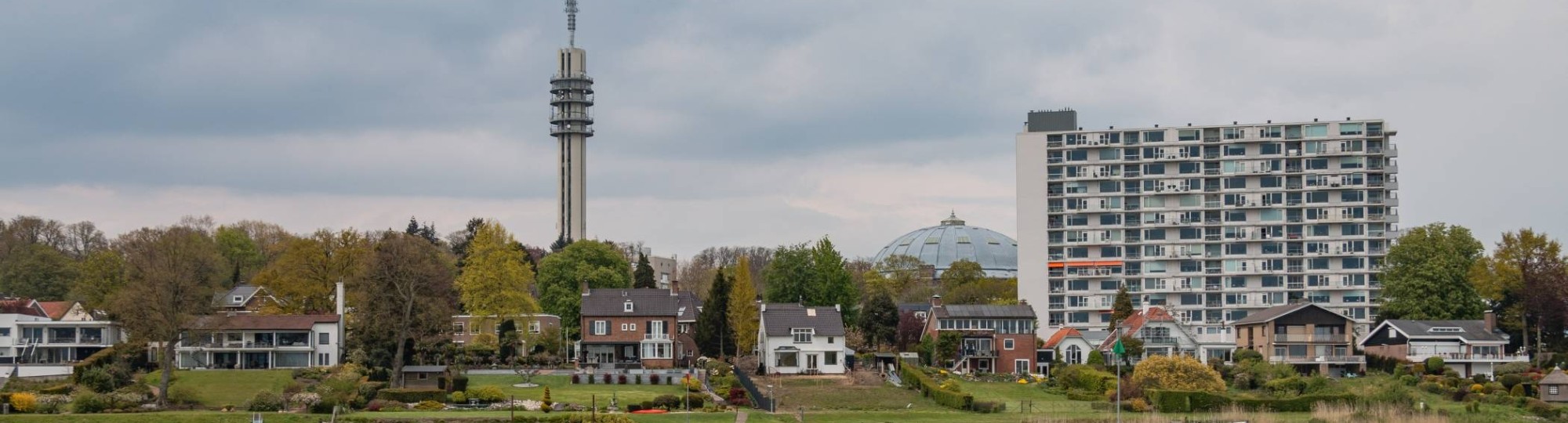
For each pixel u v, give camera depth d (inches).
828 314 7116.1
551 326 7829.7
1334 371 7465.6
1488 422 5275.6
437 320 6392.7
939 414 5413.4
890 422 5123.0
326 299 7741.1
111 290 7711.6
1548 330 7504.9
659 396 5511.8
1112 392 5979.3
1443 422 5157.5
